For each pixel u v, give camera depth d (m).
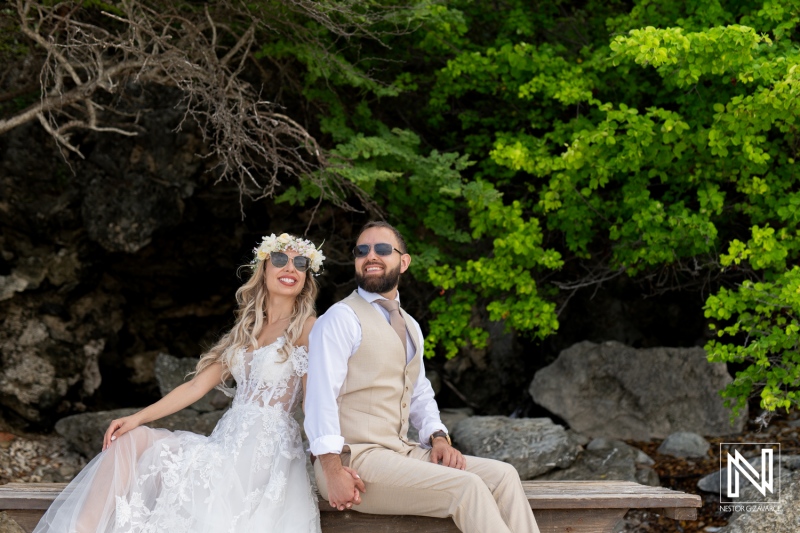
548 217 6.29
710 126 5.67
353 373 3.25
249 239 7.55
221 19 5.88
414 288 7.35
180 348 7.55
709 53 4.94
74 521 3.01
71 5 5.25
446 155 5.97
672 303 7.28
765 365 4.84
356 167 5.66
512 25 6.50
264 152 5.35
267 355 3.36
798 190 5.73
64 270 6.73
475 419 6.25
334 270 7.69
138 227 6.69
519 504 3.11
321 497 3.39
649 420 6.17
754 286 4.79
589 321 7.39
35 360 6.41
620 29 6.02
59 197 6.66
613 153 5.64
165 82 5.45
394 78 6.79
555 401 6.35
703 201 5.37
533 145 6.22
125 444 3.18
